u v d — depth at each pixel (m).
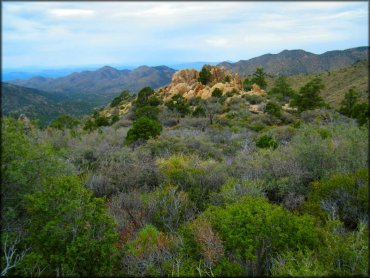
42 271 4.15
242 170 9.23
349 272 4.04
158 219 6.30
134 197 7.26
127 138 17.84
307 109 38.66
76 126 29.50
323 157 8.60
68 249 3.96
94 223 4.48
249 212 4.77
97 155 12.27
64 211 4.34
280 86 56.56
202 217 5.64
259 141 15.73
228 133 21.84
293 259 4.09
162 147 14.86
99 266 4.18
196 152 14.34
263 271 4.34
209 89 56.03
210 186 8.39
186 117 37.22
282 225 4.74
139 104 53.69
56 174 5.52
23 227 4.89
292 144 11.89
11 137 4.82
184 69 68.44
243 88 59.66
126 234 5.83
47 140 13.16
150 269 4.40
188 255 4.72
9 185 4.82
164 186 8.00
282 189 7.68
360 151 8.40
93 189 8.20
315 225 5.59
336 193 6.45
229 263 4.24
